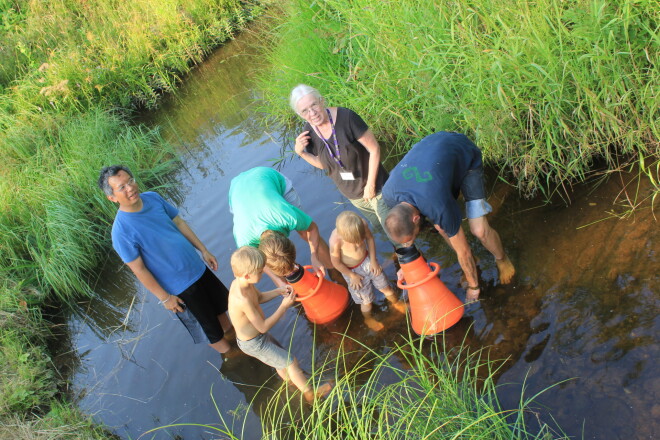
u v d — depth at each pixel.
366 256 4.29
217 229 6.24
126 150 8.36
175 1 13.09
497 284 4.14
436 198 3.45
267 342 4.01
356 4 6.41
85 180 7.52
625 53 4.25
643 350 3.25
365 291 4.36
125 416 4.35
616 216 4.18
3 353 5.15
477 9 5.08
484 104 4.78
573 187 4.68
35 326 5.57
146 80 11.53
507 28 4.57
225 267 5.57
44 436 4.15
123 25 12.81
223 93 10.23
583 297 3.74
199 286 4.42
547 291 3.91
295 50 7.69
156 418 4.26
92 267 6.46
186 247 4.38
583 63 4.54
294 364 4.08
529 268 4.14
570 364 3.40
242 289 3.67
